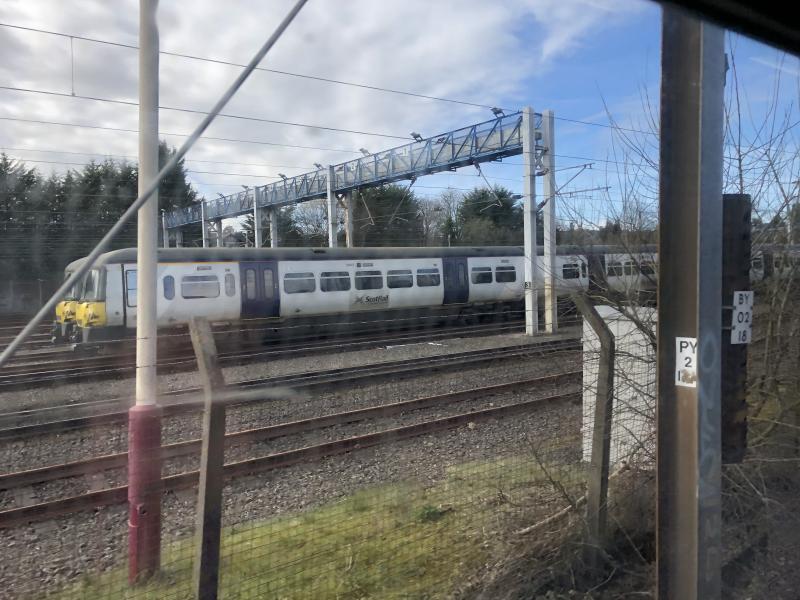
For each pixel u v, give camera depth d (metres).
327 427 7.70
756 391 4.26
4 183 33.22
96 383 11.09
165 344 15.96
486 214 35.12
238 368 12.51
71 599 3.62
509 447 6.19
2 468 6.57
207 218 34.12
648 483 4.06
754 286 4.34
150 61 3.73
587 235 4.67
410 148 21.53
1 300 32.59
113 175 35.41
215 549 3.03
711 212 2.57
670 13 2.65
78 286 16.36
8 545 4.61
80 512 5.26
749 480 3.89
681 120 2.65
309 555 3.87
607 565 3.72
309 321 18.44
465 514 4.39
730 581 3.55
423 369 10.57
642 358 4.16
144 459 3.72
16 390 10.67
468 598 3.37
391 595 3.38
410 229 39.12
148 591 3.48
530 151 17.02
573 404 6.27
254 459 6.13
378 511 4.63
